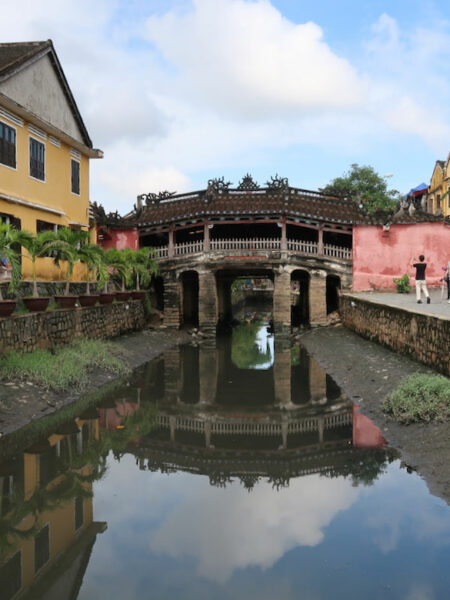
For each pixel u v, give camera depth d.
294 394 13.09
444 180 39.06
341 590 4.63
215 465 8.08
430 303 18.55
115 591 4.72
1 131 16.06
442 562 5.04
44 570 5.12
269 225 30.27
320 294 26.61
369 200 41.00
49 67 19.70
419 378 10.12
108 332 19.61
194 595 4.59
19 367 11.16
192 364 17.94
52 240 14.77
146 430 9.95
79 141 22.50
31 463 7.98
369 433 9.37
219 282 30.89
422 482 6.88
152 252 26.27
